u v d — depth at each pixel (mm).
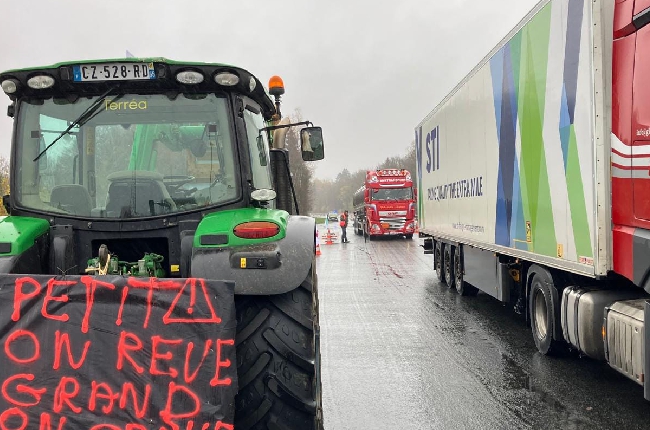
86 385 2797
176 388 2793
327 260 21062
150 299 2828
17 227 3656
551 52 6035
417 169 15562
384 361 6801
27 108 4008
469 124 9492
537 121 6461
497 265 8594
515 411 5023
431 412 5078
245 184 3996
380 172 33406
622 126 4871
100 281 2836
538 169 6473
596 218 5137
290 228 3496
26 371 2801
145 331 2816
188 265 3666
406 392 5648
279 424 3092
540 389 5598
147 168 4020
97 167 4016
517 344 7430
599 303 5500
